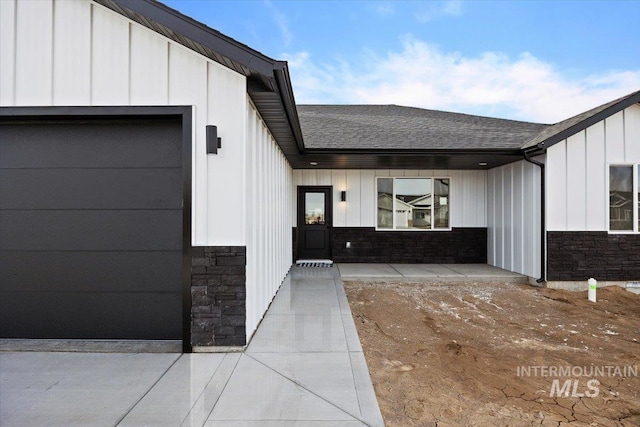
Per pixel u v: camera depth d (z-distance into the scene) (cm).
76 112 362
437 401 278
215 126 357
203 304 356
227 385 282
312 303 537
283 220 716
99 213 386
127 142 385
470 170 953
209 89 361
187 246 358
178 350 357
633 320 521
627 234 682
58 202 387
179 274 382
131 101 362
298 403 256
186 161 361
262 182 472
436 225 957
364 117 1103
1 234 387
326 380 292
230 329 355
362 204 955
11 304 385
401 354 378
